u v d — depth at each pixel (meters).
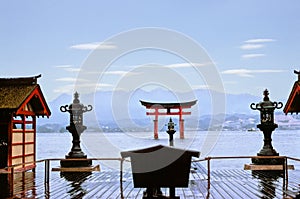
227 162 20.61
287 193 9.95
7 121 14.82
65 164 15.28
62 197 9.71
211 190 10.51
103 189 10.91
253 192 10.15
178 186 8.43
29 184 11.98
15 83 15.84
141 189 10.90
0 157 14.77
